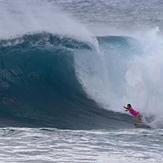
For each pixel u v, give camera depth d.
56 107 75.38
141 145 56.56
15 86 77.62
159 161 50.00
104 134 61.53
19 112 72.19
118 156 51.25
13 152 50.56
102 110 76.31
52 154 50.56
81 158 49.66
